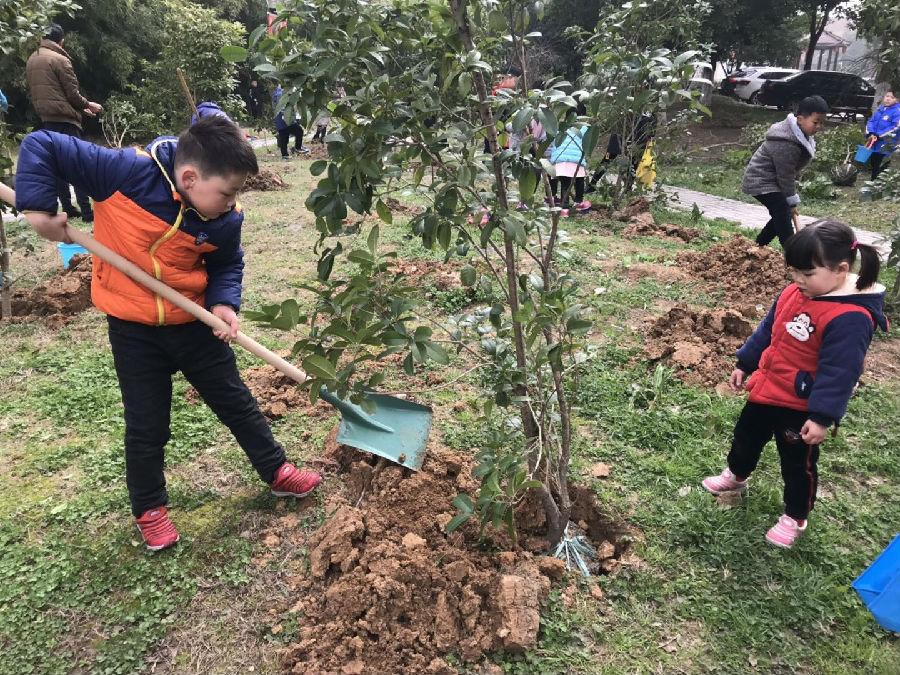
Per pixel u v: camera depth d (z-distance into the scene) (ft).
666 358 13.84
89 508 9.33
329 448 10.47
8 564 8.36
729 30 67.77
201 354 8.34
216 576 8.18
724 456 10.60
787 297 8.39
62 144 7.03
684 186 39.40
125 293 7.62
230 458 10.49
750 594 7.93
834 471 10.46
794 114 19.29
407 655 6.99
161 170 7.30
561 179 27.40
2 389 12.67
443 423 11.37
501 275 18.19
